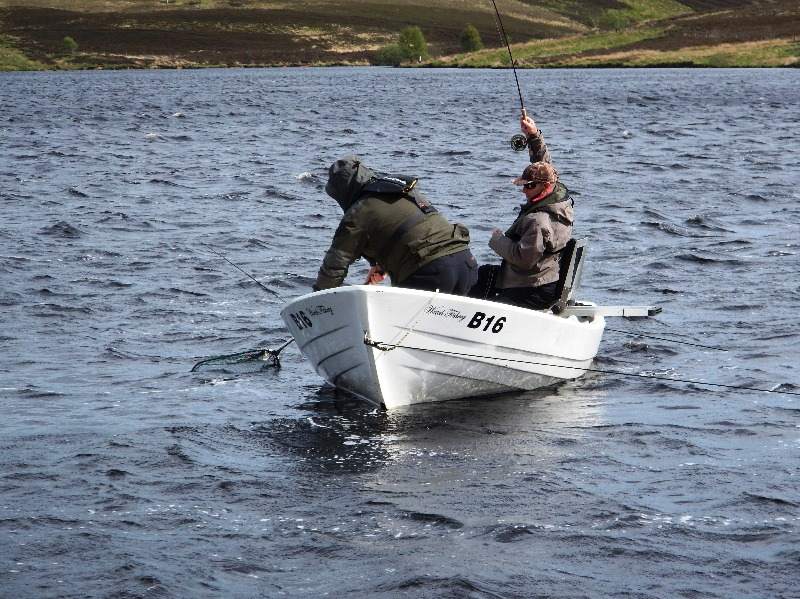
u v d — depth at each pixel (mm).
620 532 8367
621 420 11227
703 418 11242
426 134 54094
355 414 11492
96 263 20000
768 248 21219
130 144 48344
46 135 53562
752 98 82812
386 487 9336
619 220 25375
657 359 13711
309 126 60125
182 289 17812
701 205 27875
